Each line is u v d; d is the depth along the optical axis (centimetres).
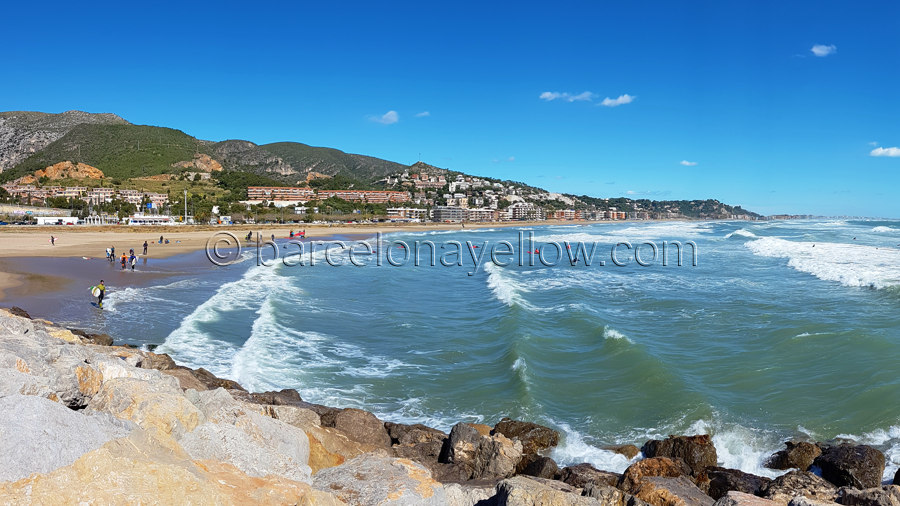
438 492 712
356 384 1639
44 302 2536
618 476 1066
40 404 496
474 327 2325
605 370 1702
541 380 1627
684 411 1377
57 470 449
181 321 2261
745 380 1580
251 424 785
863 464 1053
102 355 1055
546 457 1127
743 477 1066
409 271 4341
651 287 3152
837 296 2625
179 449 592
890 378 1487
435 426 1366
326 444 1018
